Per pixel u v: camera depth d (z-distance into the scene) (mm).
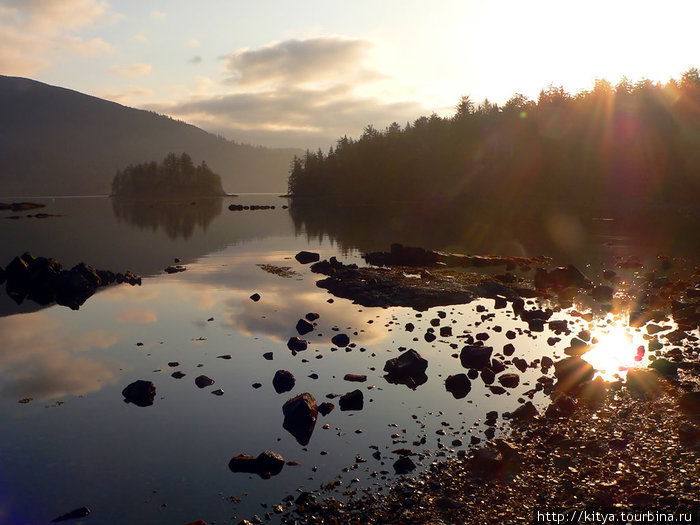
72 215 98125
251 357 14531
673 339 15477
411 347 15273
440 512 7293
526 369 13203
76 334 17359
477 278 26016
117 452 9250
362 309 20422
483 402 11141
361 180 164250
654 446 8875
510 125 129750
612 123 101312
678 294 22094
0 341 16578
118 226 69625
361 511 7348
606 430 9578
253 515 7348
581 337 15930
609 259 33219
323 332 17000
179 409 11078
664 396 11086
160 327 17969
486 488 7832
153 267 32250
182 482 8250
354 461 8742
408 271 28875
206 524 7152
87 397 11820
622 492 7504
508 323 18016
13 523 7219
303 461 8789
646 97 101438
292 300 22125
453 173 130875
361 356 14492
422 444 9273
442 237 49312
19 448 9422
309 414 10289
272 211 111125
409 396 11562
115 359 14578
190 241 48812
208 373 13320
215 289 24781
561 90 129000
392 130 177500
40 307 21984
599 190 97688
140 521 7273
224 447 9375
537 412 10516
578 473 8109
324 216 88562
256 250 41094
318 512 7352
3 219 85438
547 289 24281
